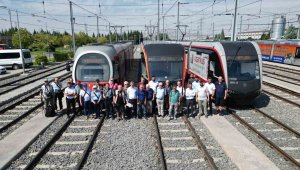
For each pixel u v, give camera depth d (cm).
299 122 1197
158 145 927
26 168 777
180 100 1255
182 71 1416
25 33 6694
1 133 1083
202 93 1224
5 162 822
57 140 1002
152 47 1473
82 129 1108
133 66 3216
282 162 832
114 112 1336
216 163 823
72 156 876
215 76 1483
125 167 802
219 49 1442
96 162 834
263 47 4334
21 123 1205
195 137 1001
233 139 991
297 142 979
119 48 1853
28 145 950
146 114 1248
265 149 920
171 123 1180
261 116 1276
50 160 848
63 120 1223
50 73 2934
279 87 1894
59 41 8325
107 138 1016
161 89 1230
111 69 1411
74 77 1400
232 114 1302
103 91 1236
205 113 1249
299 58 3347
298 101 1577
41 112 1359
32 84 2250
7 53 3391
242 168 783
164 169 767
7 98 1739
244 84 1355
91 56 1409
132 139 1005
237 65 1386
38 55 4034
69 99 1230
